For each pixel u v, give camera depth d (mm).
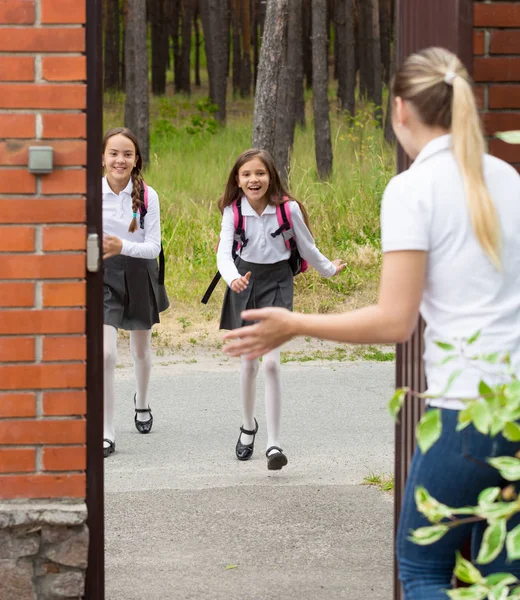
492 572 3133
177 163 23047
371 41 32562
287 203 6781
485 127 3850
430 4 3998
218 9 31906
